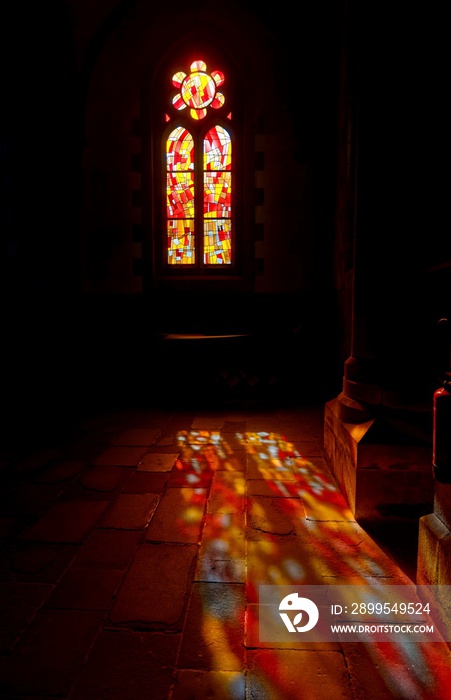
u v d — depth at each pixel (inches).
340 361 277.6
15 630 86.0
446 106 123.3
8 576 103.7
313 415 251.6
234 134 308.0
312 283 304.3
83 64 296.2
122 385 292.0
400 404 130.4
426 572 93.2
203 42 300.5
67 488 153.6
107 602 94.3
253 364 290.2
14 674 75.8
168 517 132.6
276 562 109.7
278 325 305.7
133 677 75.3
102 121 302.7
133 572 105.2
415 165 126.3
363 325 141.3
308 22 288.8
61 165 300.7
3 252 289.9
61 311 303.0
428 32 122.3
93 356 296.5
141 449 193.9
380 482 128.3
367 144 133.3
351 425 141.3
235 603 94.3
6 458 183.2
